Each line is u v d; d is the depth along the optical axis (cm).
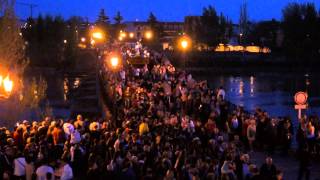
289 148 2773
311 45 14762
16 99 3950
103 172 1933
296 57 14825
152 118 2659
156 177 1816
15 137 2261
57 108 6500
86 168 2231
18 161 1947
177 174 1828
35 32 13362
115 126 2794
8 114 3884
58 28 13600
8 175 1839
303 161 2286
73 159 2205
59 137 2300
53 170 1861
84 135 2347
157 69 4706
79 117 2669
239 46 17550
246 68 14712
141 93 3422
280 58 15162
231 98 9225
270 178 1867
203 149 2134
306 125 2598
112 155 2019
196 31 16438
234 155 2041
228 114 3216
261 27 17125
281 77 13438
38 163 1830
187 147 2125
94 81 7612
